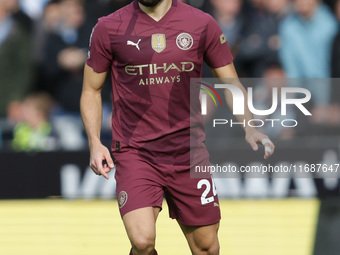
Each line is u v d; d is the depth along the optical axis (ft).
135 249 48.19
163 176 50.44
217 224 52.65
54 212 71.46
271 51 81.71
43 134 80.79
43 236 71.00
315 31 82.23
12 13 84.69
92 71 50.98
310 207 70.74
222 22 81.51
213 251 53.31
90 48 50.90
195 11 50.72
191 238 53.16
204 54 51.60
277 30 82.07
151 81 49.67
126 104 50.37
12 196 71.10
